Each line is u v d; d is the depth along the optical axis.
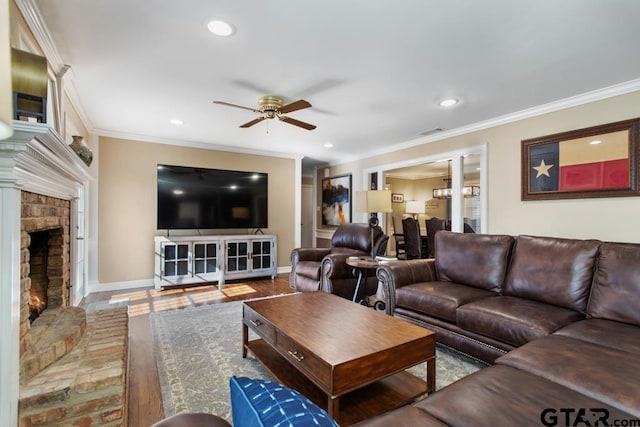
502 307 2.12
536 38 2.08
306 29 1.98
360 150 5.61
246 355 2.35
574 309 2.10
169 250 4.48
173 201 4.75
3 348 1.21
